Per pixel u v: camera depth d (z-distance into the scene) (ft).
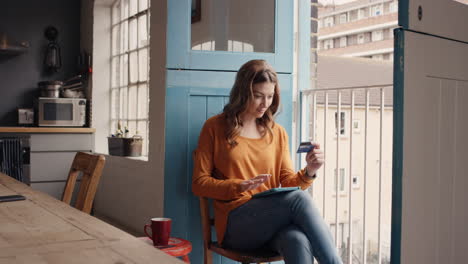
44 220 3.65
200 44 8.61
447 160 6.70
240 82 6.90
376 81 48.85
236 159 6.85
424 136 6.31
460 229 6.98
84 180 5.67
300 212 5.95
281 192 6.24
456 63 6.77
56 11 16.90
